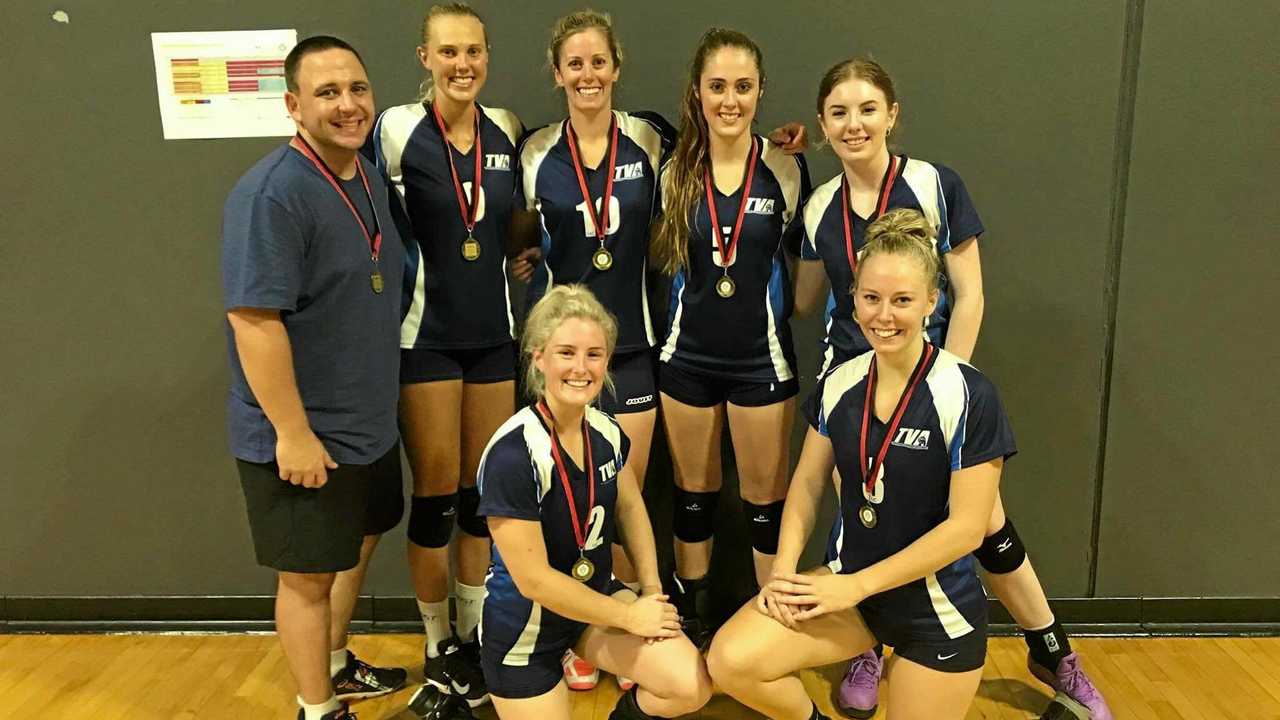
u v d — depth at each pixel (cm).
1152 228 258
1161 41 247
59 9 253
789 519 208
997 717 241
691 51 253
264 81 257
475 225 234
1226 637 277
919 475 189
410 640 283
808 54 252
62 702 252
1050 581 284
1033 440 274
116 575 291
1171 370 268
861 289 183
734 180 233
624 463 205
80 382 278
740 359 243
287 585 212
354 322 202
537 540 188
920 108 254
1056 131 253
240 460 206
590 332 182
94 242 269
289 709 249
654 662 197
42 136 262
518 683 198
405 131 231
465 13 221
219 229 267
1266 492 274
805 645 198
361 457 207
